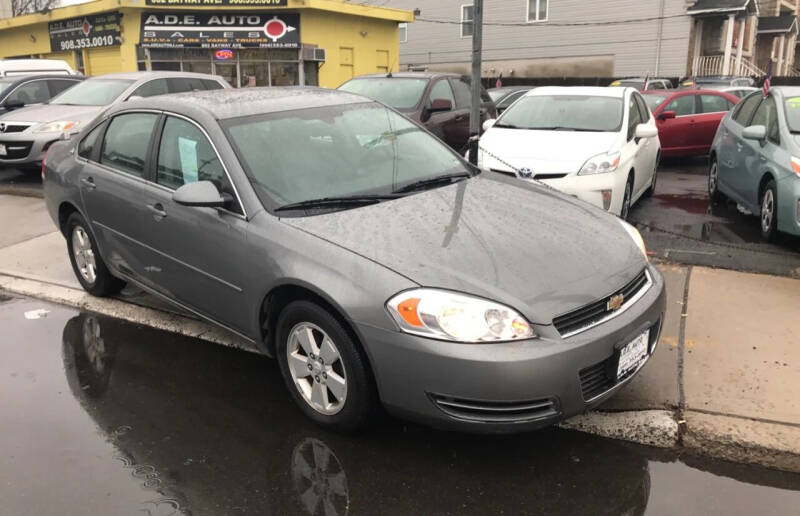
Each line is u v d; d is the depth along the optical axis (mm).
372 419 3223
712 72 28000
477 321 2807
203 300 3943
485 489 2947
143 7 20750
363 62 24016
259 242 3418
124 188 4398
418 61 34625
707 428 3246
